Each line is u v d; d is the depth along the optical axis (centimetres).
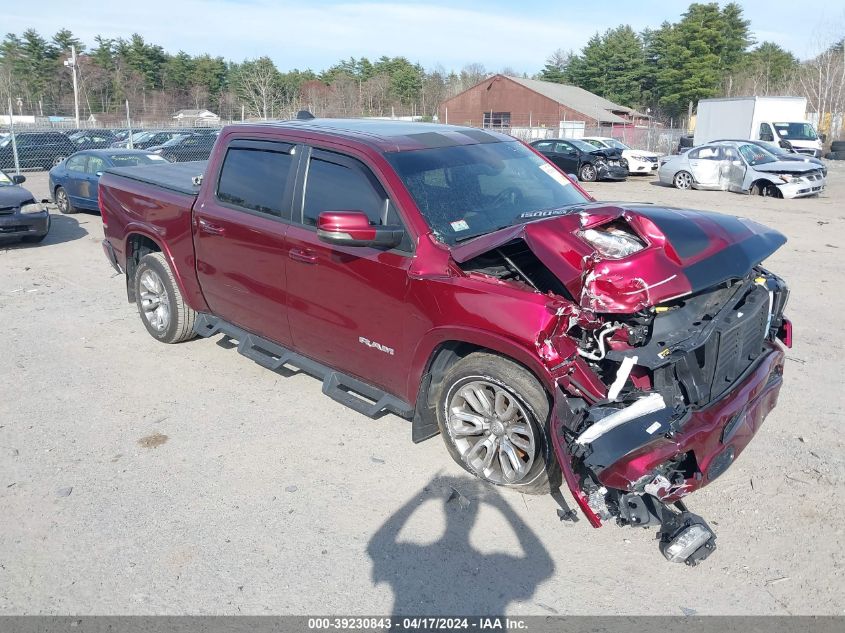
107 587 338
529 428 378
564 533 374
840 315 746
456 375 403
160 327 649
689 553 341
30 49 7325
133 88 7038
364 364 454
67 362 622
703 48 7038
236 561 355
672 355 343
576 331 375
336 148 459
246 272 518
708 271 355
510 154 505
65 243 1195
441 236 408
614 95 8150
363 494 412
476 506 399
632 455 321
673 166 2167
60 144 2658
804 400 530
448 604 325
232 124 555
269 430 493
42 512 397
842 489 408
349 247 437
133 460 453
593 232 360
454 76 8581
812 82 4769
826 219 1445
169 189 601
